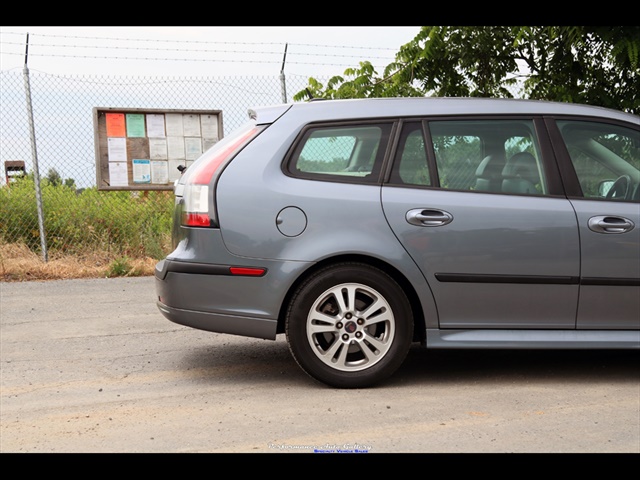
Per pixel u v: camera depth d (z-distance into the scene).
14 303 7.85
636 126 5.11
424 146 4.92
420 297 4.80
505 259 4.83
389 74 9.80
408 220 4.78
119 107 10.23
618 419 4.18
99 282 9.07
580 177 4.99
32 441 3.92
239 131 5.06
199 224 4.79
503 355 5.79
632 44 8.07
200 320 4.81
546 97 9.31
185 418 4.25
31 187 10.25
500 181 4.93
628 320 4.96
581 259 4.88
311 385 4.91
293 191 4.77
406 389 4.80
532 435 3.92
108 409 4.45
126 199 10.53
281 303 4.74
